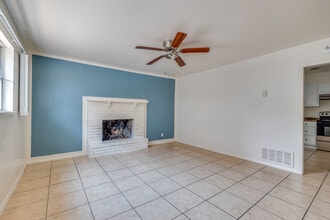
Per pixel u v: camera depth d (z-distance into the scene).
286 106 3.03
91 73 3.95
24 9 1.88
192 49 2.44
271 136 3.23
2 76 2.17
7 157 1.94
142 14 2.00
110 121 4.30
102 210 1.81
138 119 4.77
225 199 2.06
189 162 3.43
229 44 2.82
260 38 2.60
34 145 3.28
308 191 2.26
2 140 1.78
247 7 1.83
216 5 1.81
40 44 2.90
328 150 4.40
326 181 2.57
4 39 1.99
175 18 2.07
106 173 2.81
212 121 4.41
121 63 4.01
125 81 4.50
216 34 2.47
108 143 3.95
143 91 4.86
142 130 4.86
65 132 3.62
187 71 4.74
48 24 2.22
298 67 2.87
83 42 2.81
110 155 3.86
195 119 4.92
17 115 2.40
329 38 2.55
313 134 4.68
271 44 2.82
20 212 1.75
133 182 2.49
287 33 2.43
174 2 1.76
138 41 2.75
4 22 1.77
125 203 1.95
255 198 2.08
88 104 3.91
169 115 5.51
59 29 2.36
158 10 1.91
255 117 3.48
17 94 2.40
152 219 1.68
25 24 2.21
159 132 5.27
